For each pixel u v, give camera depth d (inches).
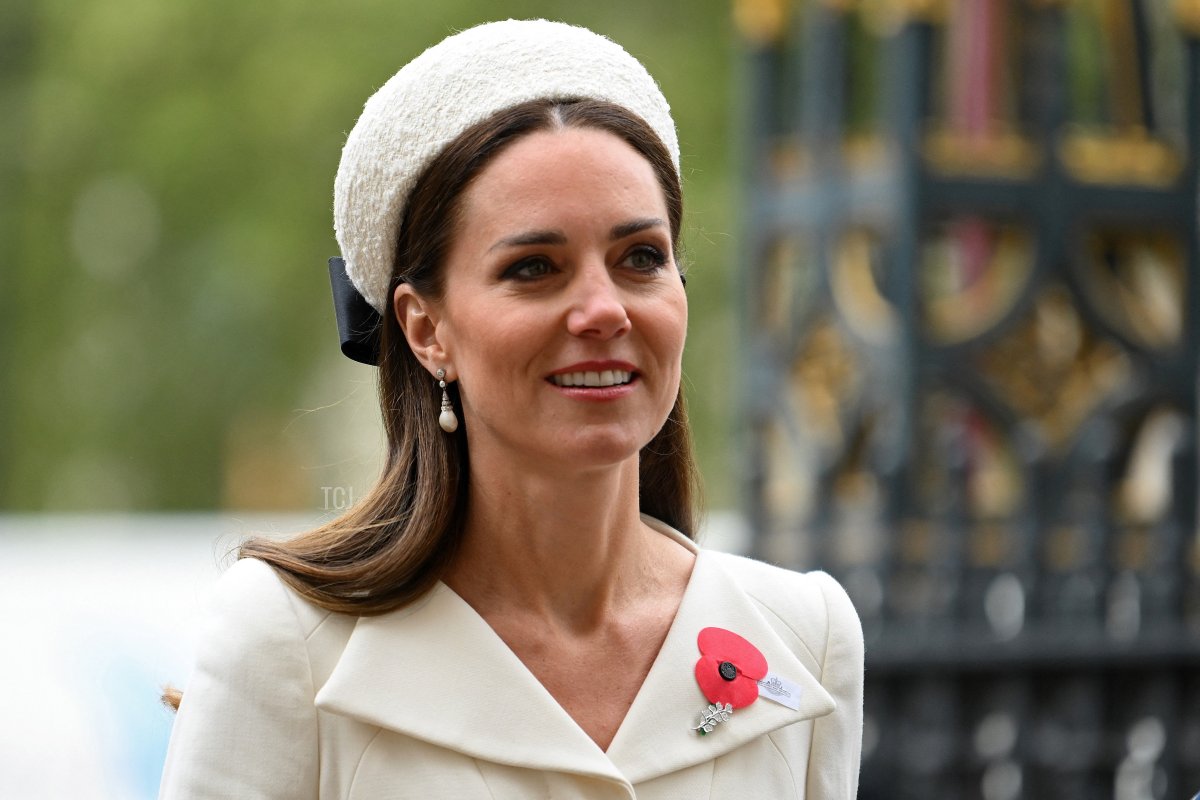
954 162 688.4
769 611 380.2
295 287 2463.1
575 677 356.5
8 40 2728.8
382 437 372.5
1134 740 708.0
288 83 2249.0
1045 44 699.4
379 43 2202.3
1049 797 691.4
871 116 975.0
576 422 332.2
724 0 2107.5
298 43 2266.2
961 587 682.8
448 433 357.7
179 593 893.2
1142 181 710.5
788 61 805.2
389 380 363.9
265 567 354.0
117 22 2423.7
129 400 2696.9
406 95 341.4
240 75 2333.9
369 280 358.6
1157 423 720.3
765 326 786.2
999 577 690.2
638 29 2119.8
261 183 2364.7
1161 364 709.3
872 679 681.6
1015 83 709.3
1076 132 838.5
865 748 684.1
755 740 363.3
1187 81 719.7
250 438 2711.6
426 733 338.0
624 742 348.8
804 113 753.6
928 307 686.5
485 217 332.2
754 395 791.1
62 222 2669.8
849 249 730.8
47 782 796.6
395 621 349.4
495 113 333.7
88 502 2819.9
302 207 2332.7
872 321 706.2
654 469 395.5
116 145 2513.5
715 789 354.9
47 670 830.5
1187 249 716.0
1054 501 698.2
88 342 2716.5
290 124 2271.2
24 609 848.3
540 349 331.0
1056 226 697.0
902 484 685.3
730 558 388.8
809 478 735.7
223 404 2669.8
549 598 358.3
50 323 2748.5
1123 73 737.6
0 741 797.9
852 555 703.7
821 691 366.0
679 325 338.6
